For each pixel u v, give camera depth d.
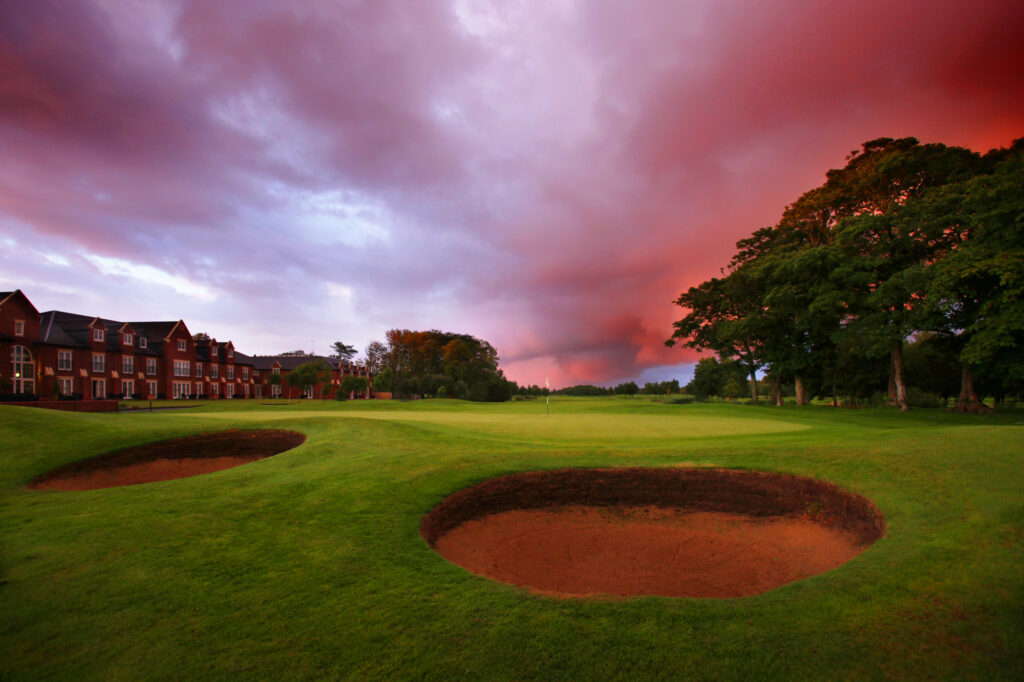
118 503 9.52
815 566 8.55
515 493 11.73
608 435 19.31
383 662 4.62
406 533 8.11
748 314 43.34
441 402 59.50
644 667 4.55
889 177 34.69
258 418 22.84
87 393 51.53
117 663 4.58
